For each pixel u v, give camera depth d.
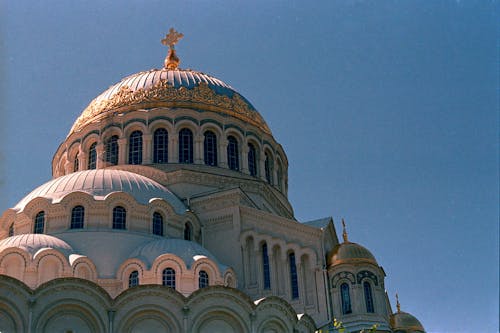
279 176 82.88
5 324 42.28
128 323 44.97
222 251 62.81
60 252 50.12
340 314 59.91
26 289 43.28
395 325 66.31
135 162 73.50
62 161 80.31
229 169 74.44
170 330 45.38
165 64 90.50
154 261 51.41
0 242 52.12
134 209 57.28
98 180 59.72
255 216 64.12
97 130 76.12
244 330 46.62
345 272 61.47
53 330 43.31
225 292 47.06
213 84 81.56
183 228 60.59
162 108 75.19
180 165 72.44
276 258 62.56
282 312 49.12
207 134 75.88
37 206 56.69
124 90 78.50
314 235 64.31
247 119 79.50
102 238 54.53
